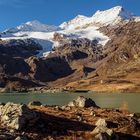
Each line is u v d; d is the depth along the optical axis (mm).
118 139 41531
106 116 57312
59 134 42281
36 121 44719
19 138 37125
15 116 43938
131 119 53375
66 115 54656
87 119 53156
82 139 40188
